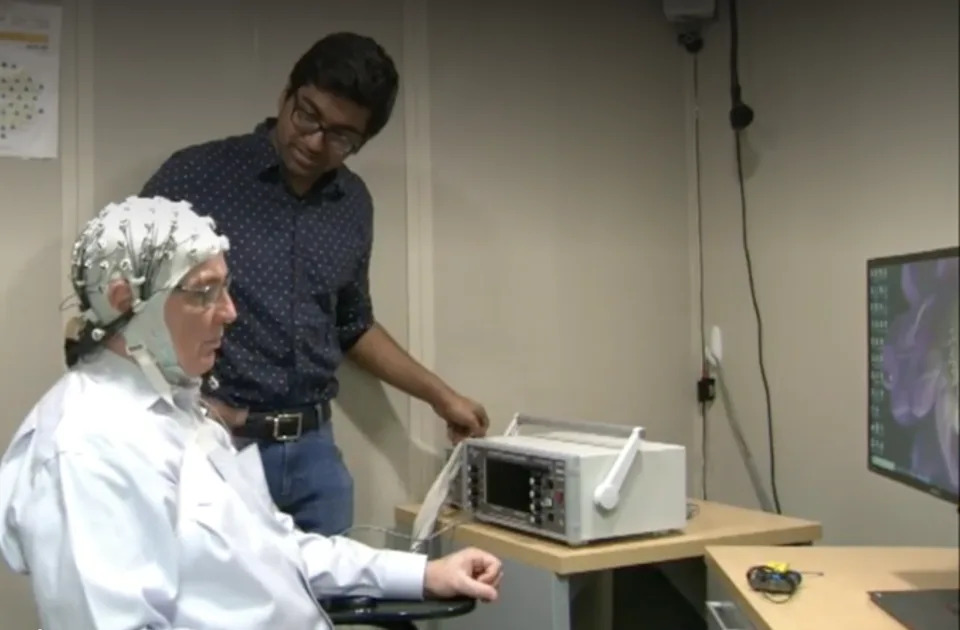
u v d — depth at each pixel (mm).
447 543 2209
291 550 1564
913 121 2219
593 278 2793
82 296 1505
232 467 1599
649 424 2869
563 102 2756
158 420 1488
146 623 1340
